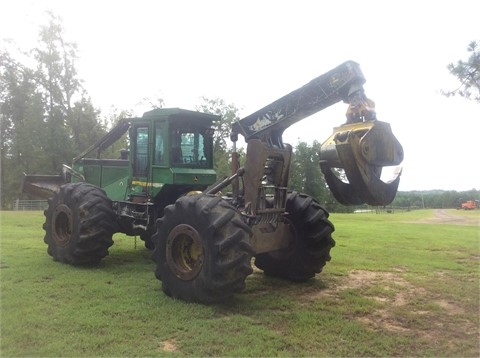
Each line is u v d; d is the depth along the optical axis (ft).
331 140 15.53
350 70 16.28
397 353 12.80
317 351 12.71
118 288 18.70
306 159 198.39
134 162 24.89
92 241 22.68
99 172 28.12
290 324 14.83
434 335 14.34
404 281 21.99
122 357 11.87
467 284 21.43
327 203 197.98
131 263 24.59
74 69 132.98
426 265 26.23
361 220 80.89
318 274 23.17
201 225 16.53
